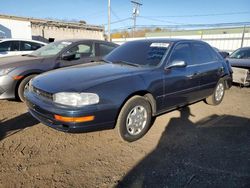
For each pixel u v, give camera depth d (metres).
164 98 3.77
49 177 2.58
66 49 5.66
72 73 3.50
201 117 4.52
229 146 3.38
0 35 21.19
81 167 2.79
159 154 3.12
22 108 4.75
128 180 2.57
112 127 3.22
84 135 3.63
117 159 2.99
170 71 3.84
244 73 6.99
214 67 4.94
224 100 5.87
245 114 4.78
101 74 3.37
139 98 3.39
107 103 3.03
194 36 25.48
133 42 4.63
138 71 3.53
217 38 23.00
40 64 5.18
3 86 4.78
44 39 24.48
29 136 3.54
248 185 2.52
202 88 4.64
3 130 3.72
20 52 8.29
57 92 2.98
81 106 2.88
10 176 2.57
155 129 3.91
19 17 22.14
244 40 20.70
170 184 2.52
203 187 2.47
